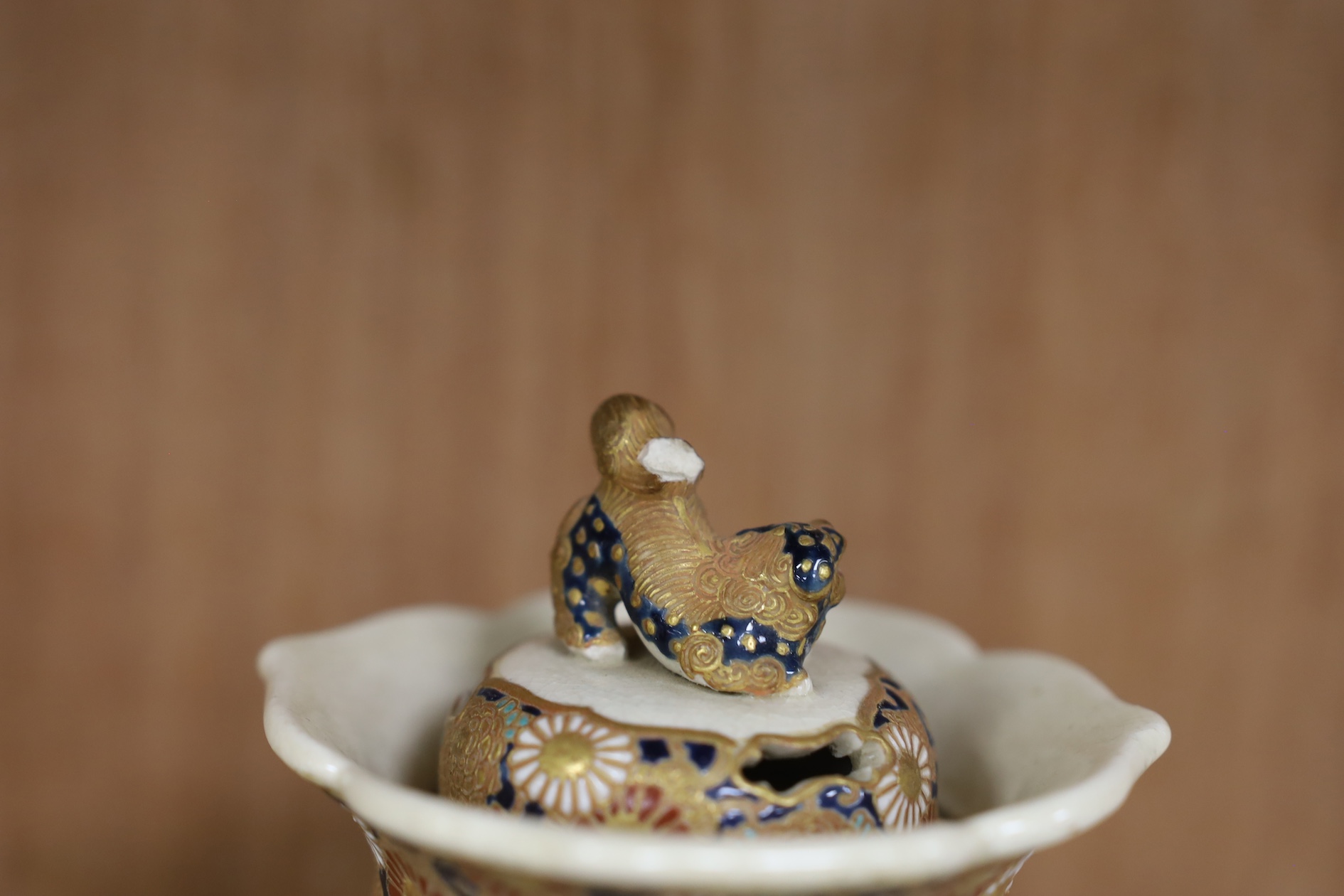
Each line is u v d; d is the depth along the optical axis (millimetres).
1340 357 376
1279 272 378
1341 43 368
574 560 231
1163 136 380
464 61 390
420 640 264
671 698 218
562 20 391
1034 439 395
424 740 251
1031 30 383
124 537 386
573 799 211
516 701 221
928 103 389
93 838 392
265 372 391
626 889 193
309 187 387
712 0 390
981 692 259
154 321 382
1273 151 375
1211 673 393
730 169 395
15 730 382
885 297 397
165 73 376
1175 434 389
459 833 194
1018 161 387
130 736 393
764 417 402
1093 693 242
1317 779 389
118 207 377
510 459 404
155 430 385
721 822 209
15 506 376
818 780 213
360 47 385
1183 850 399
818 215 396
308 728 220
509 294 398
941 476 400
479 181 394
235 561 394
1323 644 385
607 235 397
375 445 399
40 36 367
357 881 404
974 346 395
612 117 394
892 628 281
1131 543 394
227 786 398
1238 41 373
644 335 400
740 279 398
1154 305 386
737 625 219
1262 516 386
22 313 372
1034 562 399
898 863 192
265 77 382
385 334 396
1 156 365
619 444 228
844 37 390
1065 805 201
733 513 403
